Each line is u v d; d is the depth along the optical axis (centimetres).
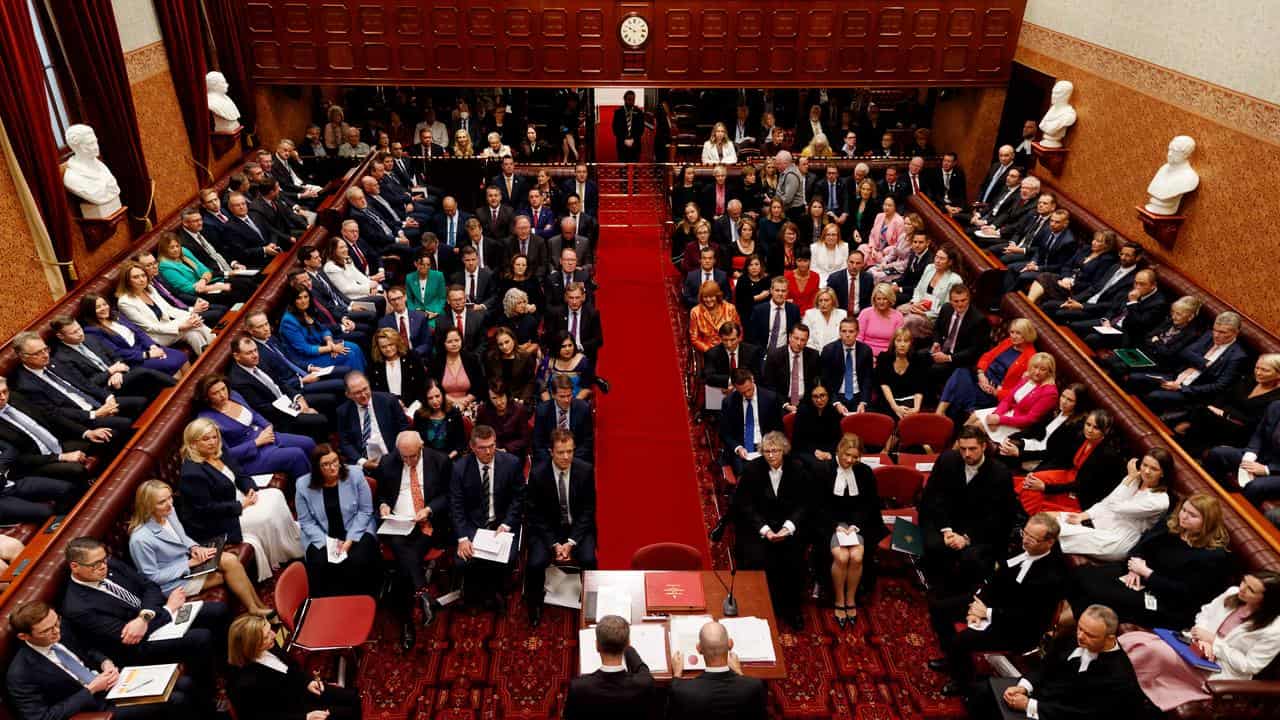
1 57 750
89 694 492
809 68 1362
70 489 653
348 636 565
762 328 897
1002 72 1358
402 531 648
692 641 517
